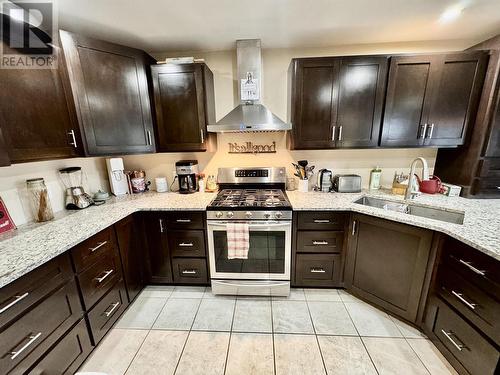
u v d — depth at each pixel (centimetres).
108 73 177
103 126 179
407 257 162
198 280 215
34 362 109
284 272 201
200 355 152
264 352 154
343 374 139
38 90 142
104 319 161
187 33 186
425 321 159
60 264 124
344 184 231
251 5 146
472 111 193
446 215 180
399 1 144
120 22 165
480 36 203
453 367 140
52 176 182
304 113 204
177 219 201
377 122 201
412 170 202
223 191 239
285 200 204
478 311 120
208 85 213
